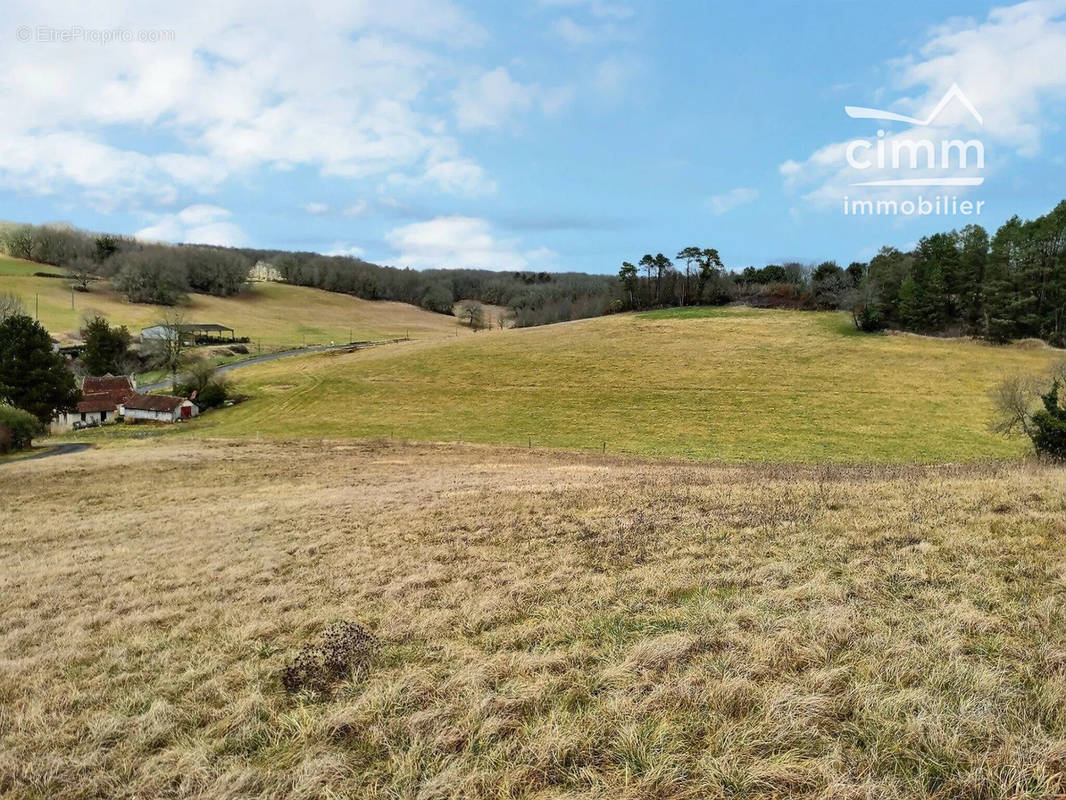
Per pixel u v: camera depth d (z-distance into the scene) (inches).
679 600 322.7
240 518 734.5
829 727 203.9
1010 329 2716.5
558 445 1883.6
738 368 2667.3
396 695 247.3
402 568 436.8
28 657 333.4
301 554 518.0
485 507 631.8
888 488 545.3
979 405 2046.0
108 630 368.2
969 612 269.4
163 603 416.5
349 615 351.6
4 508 952.3
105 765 223.8
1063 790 169.0
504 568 410.3
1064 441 901.2
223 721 242.5
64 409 2464.3
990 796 169.3
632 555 406.0
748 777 181.3
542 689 239.9
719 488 623.2
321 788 196.9
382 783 199.0
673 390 2449.6
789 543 399.2
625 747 202.1
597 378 2699.3
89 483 1174.3
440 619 323.6
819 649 249.4
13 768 222.4
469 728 219.8
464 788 190.1
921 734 193.2
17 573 541.3
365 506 735.1
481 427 2178.9
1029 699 207.5
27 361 2263.8
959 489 509.7
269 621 353.7
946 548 356.5
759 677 236.2
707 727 207.8
